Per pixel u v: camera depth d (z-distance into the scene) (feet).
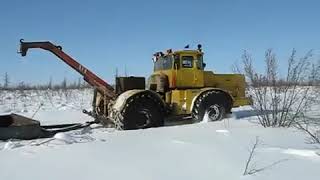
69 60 36.11
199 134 26.94
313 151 19.98
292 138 24.94
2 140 27.09
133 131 29.40
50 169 17.72
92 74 36.60
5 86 109.70
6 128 27.43
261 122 32.42
